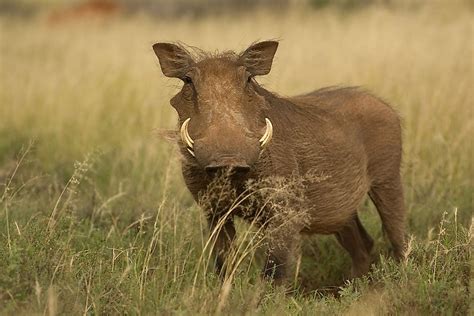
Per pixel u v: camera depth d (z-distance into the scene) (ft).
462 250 43.14
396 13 127.65
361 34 111.96
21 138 81.71
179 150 45.19
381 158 53.42
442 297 40.09
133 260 45.75
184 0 263.29
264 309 40.96
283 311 40.75
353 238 53.67
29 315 36.81
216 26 147.74
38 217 49.65
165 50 46.47
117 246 48.11
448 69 87.45
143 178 65.77
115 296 39.96
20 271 39.75
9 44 154.40
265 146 42.24
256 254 53.72
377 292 42.52
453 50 97.04
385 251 56.13
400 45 99.30
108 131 84.53
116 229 51.90
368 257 53.98
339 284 53.93
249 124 42.96
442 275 42.27
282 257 45.37
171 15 221.05
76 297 38.55
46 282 39.70
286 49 111.24
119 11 242.58
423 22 116.98
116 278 41.75
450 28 112.16
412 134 71.92
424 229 56.54
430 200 59.21
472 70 86.69
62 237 47.26
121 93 93.35
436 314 39.55
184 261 45.21
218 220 46.93
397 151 54.08
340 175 49.78
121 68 103.65
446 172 64.44
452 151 67.10
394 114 54.60
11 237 45.01
